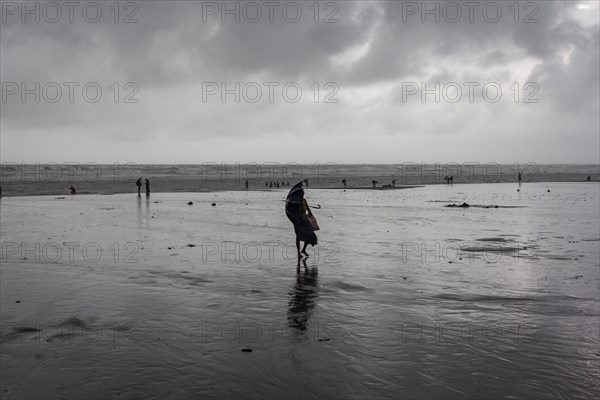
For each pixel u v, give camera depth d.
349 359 5.74
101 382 5.09
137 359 5.71
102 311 7.62
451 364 5.61
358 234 17.31
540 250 13.56
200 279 9.93
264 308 7.84
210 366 5.52
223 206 32.75
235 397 4.79
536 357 5.82
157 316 7.39
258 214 26.19
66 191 56.44
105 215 25.48
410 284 9.48
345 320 7.22
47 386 5.00
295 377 5.25
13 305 7.92
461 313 7.57
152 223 21.28
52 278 9.98
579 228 18.95
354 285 9.40
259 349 6.04
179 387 4.99
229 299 8.38
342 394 4.86
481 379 5.22
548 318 7.32
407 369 5.46
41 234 17.25
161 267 11.18
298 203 12.74
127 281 9.72
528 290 8.95
